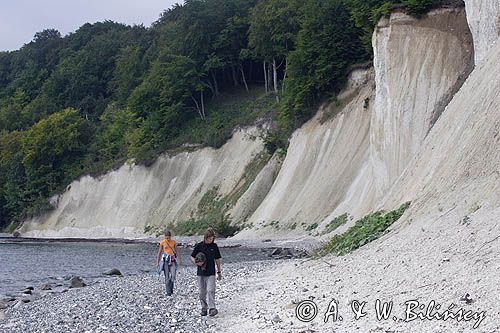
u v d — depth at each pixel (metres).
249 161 60.28
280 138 55.78
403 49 33.38
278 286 16.53
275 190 48.78
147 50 97.81
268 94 69.38
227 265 26.28
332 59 47.34
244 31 77.38
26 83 123.75
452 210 15.27
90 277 28.69
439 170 18.64
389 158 32.44
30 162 86.00
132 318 13.98
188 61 73.56
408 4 33.34
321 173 43.78
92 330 12.95
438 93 31.05
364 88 44.91
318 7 50.38
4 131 103.25
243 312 13.31
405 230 16.64
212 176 63.12
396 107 32.50
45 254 48.03
